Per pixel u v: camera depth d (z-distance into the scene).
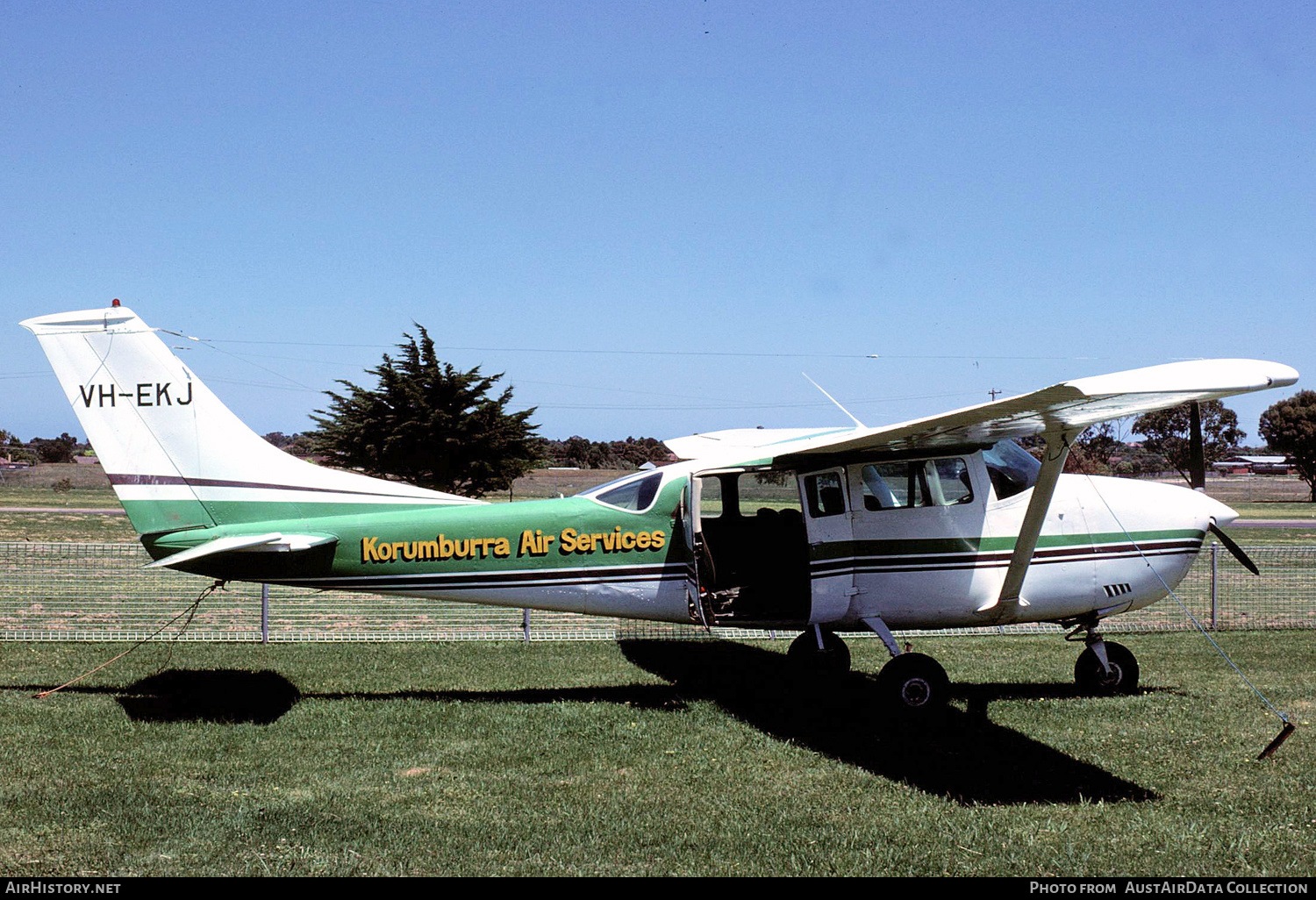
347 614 11.70
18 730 6.41
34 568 15.25
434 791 5.25
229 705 7.19
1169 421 61.44
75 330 7.20
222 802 5.05
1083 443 50.56
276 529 7.31
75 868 4.21
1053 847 4.54
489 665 8.83
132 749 6.00
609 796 5.20
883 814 4.96
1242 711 7.16
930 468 7.28
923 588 7.24
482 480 30.38
